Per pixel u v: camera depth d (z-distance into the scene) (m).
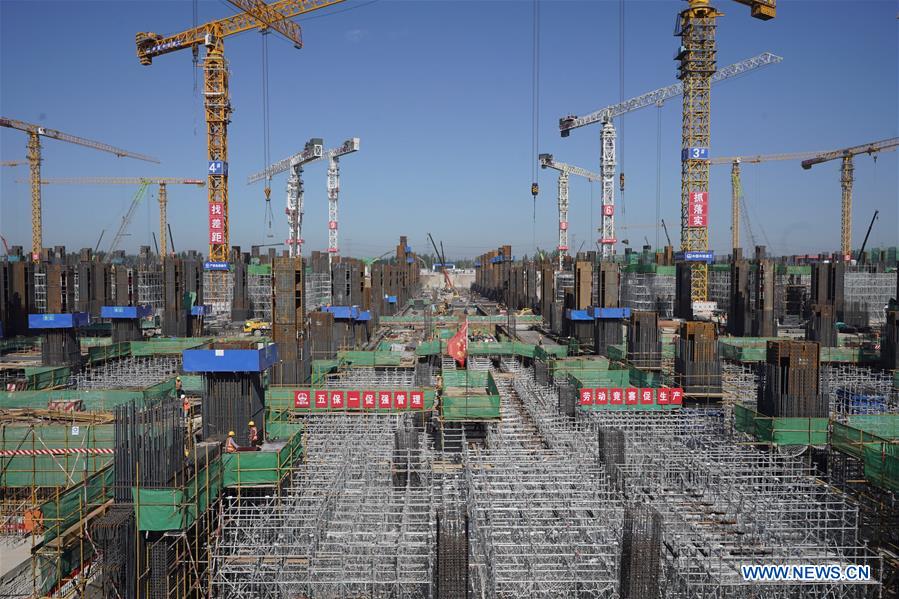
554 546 29.86
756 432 44.28
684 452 41.88
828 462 42.62
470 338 97.12
